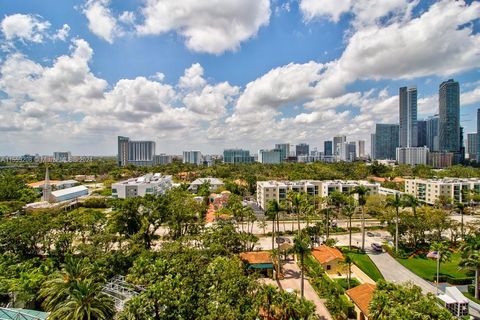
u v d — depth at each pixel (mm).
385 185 143500
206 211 93688
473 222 80375
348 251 66438
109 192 134875
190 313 29359
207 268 37188
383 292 28875
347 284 49781
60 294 30766
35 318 29672
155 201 68562
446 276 51281
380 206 88625
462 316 37938
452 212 102500
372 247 68312
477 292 44125
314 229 70938
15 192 110250
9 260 44688
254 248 66812
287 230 83438
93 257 46031
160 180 135375
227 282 31719
